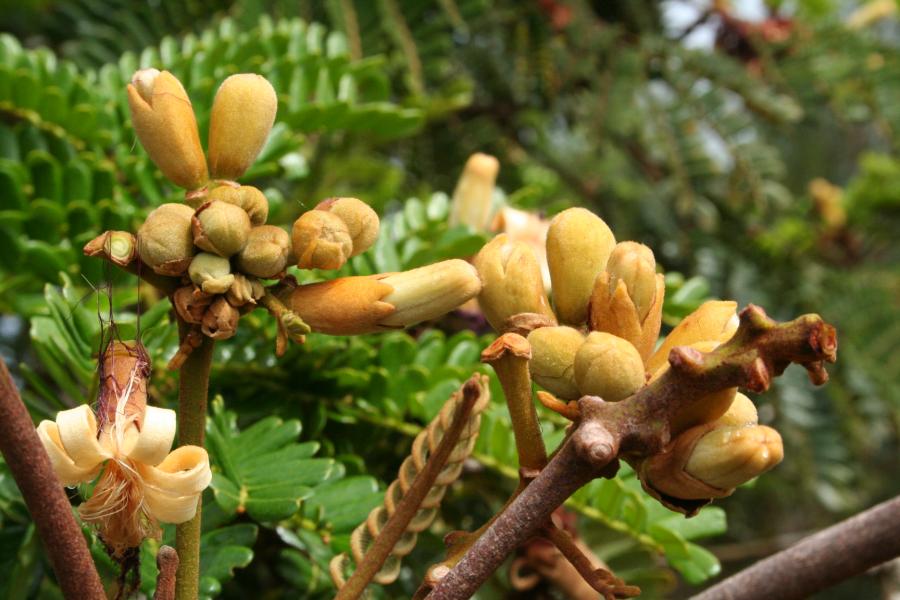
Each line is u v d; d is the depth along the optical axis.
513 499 0.35
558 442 0.50
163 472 0.34
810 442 0.89
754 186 0.89
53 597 0.48
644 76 0.91
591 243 0.36
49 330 0.47
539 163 0.97
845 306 0.99
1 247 0.52
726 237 0.99
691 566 0.49
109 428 0.34
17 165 0.53
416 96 0.76
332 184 0.81
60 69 0.57
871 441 0.95
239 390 0.51
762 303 1.00
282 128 0.55
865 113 0.99
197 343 0.35
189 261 0.34
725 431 0.33
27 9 0.86
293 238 0.35
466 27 0.82
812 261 1.06
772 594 0.38
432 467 0.36
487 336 0.55
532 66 0.92
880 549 0.38
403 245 0.56
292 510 0.44
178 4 0.79
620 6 0.95
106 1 0.78
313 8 0.79
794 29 1.00
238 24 0.76
